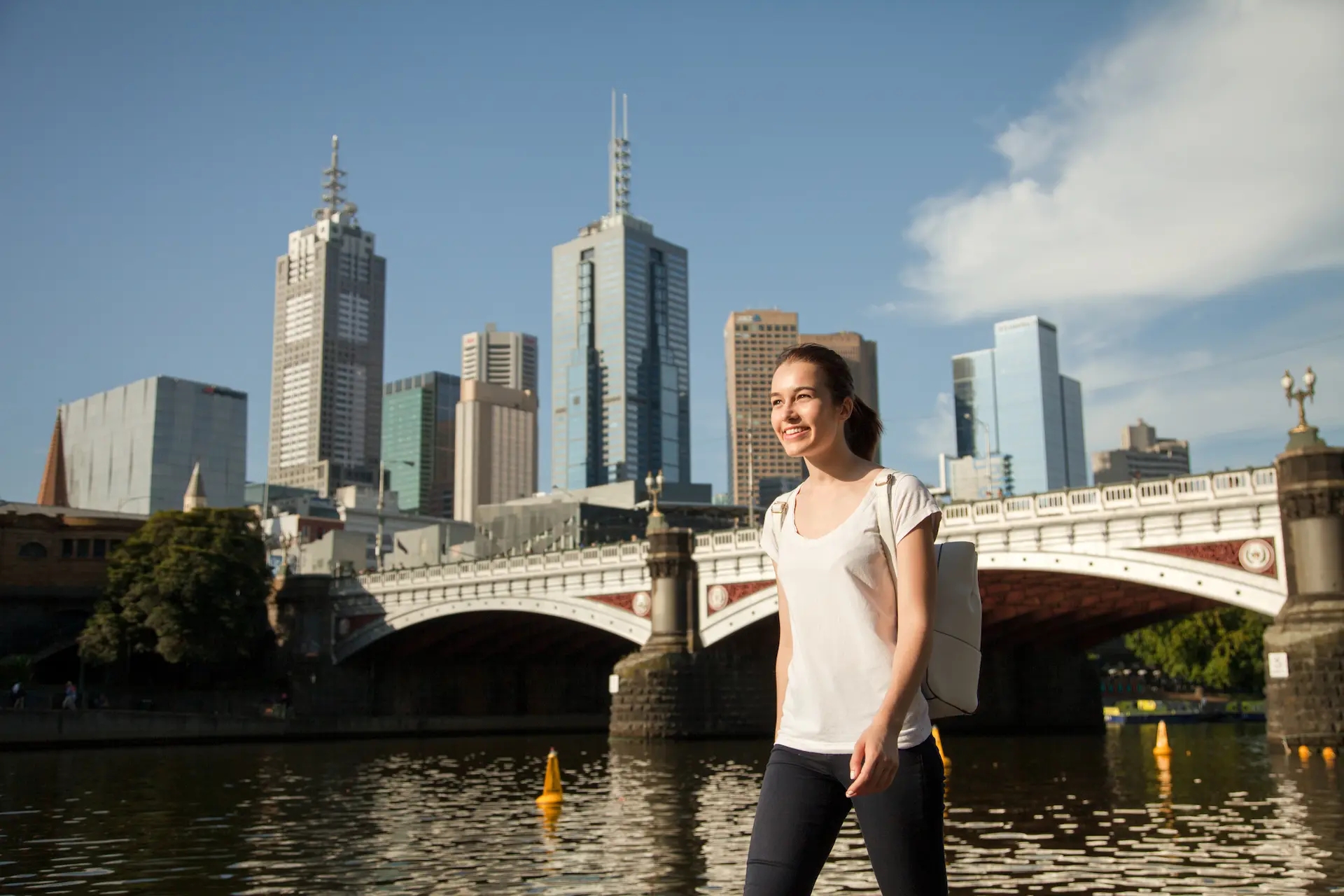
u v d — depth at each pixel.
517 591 85.25
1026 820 27.03
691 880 19.31
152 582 91.88
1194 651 103.25
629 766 48.81
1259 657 101.31
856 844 22.66
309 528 155.00
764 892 5.54
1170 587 53.31
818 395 5.97
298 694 100.81
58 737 67.31
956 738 72.50
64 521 107.69
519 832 26.31
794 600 5.86
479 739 84.38
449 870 20.75
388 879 19.81
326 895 18.34
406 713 104.56
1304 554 48.38
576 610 80.88
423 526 176.75
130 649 92.25
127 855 22.98
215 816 30.56
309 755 62.50
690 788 37.81
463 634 101.75
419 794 37.06
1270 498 50.12
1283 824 25.73
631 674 72.12
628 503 125.31
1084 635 81.38
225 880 19.92
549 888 18.70
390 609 97.00
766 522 6.32
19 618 103.12
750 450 83.31
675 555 73.88
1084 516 55.84
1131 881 18.61
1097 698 85.06
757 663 76.00
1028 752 55.59
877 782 5.16
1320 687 46.16
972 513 60.03
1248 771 40.28
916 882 5.42
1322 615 47.06
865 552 5.67
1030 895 17.47
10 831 27.28
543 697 112.06
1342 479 48.22
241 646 95.38
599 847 23.56
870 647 5.61
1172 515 53.28
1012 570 58.94
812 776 5.66
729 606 71.56
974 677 5.81
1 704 86.56
